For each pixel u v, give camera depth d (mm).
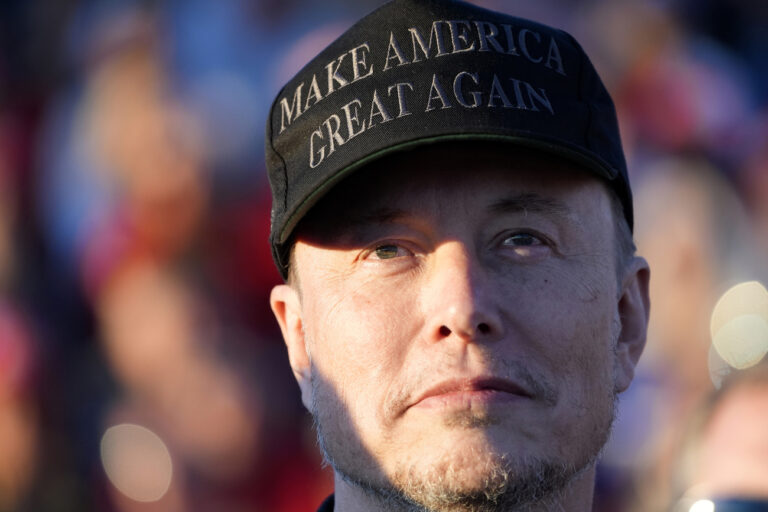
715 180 21188
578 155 7754
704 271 19812
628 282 8680
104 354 18719
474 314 7453
